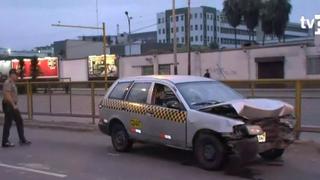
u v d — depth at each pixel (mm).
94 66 70000
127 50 101188
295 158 10883
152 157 11453
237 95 10922
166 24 141875
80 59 71750
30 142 14344
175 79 11008
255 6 80625
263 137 9430
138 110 11453
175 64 49844
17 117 14000
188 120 10094
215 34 148125
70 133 16281
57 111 19219
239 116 9383
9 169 10531
